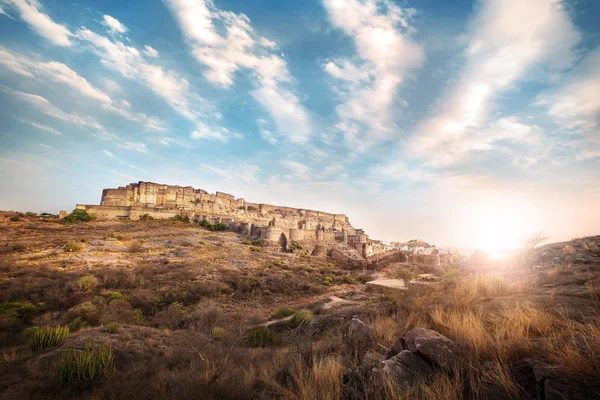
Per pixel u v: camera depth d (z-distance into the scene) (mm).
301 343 7094
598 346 2465
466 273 23531
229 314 22484
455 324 4168
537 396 2348
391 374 3238
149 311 23312
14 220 58156
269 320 20094
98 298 23312
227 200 110125
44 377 7871
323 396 3445
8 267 28953
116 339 11883
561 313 3840
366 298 26125
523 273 11930
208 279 32219
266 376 5309
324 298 28219
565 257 13273
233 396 4973
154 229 63938
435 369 3197
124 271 30625
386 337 5496
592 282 6363
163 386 6125
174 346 10883
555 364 2512
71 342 11039
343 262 66375
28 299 22469
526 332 3619
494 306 5520
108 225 63969
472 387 2658
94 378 7496
